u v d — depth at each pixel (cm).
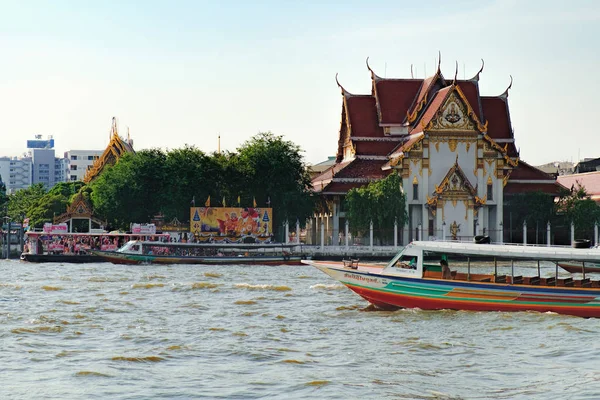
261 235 14488
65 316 6081
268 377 4072
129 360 4462
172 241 14688
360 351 4716
